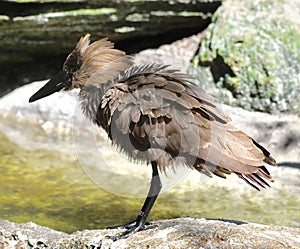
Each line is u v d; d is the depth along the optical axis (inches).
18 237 367.6
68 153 566.3
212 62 591.2
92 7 593.3
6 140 591.2
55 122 615.8
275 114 572.4
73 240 353.4
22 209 463.8
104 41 398.3
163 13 612.1
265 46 582.2
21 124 620.7
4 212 457.7
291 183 503.8
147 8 606.2
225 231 337.4
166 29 635.5
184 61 620.1
